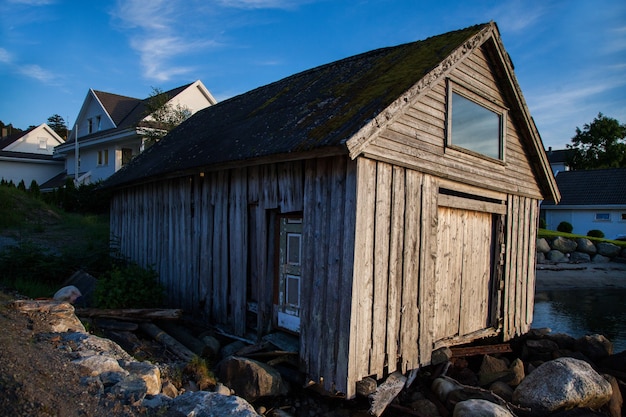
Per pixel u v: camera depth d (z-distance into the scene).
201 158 7.31
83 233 14.70
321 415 5.62
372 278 5.38
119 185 10.01
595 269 22.75
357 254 5.13
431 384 6.69
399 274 5.81
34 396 3.46
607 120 48.22
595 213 32.16
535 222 9.48
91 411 3.53
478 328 7.93
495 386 6.79
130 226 10.41
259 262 6.57
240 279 6.93
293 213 6.23
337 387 5.18
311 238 5.66
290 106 7.43
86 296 8.05
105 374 4.12
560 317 13.92
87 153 26.70
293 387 5.97
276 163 6.31
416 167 5.98
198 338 7.06
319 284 5.50
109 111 25.81
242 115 8.89
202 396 3.95
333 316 5.29
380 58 7.75
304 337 5.67
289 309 6.26
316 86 7.98
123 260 10.30
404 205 5.89
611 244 25.77
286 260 6.34
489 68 7.62
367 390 5.20
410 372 6.14
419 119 6.09
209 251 7.66
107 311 6.92
